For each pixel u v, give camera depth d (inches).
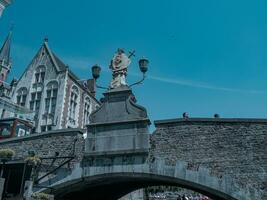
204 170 518.9
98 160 581.9
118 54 661.9
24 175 618.8
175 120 562.3
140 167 551.2
